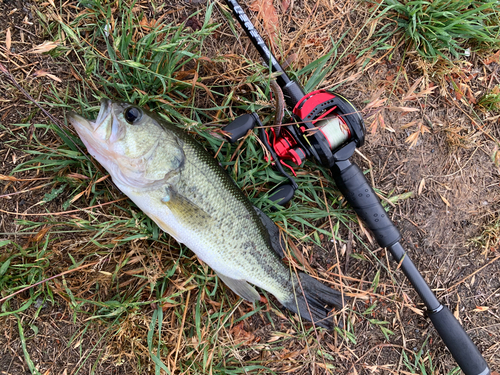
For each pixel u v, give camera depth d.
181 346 0.46
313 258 0.51
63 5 0.46
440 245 0.54
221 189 0.43
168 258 0.47
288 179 0.47
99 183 0.46
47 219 0.45
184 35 0.48
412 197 0.53
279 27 0.50
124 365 0.47
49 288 0.43
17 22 0.45
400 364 0.52
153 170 0.41
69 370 0.46
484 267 0.54
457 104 0.54
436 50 0.52
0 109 0.45
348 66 0.52
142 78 0.45
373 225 0.47
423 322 0.53
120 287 0.47
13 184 0.45
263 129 0.45
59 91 0.46
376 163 0.53
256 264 0.45
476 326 0.54
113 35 0.44
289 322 0.50
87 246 0.45
